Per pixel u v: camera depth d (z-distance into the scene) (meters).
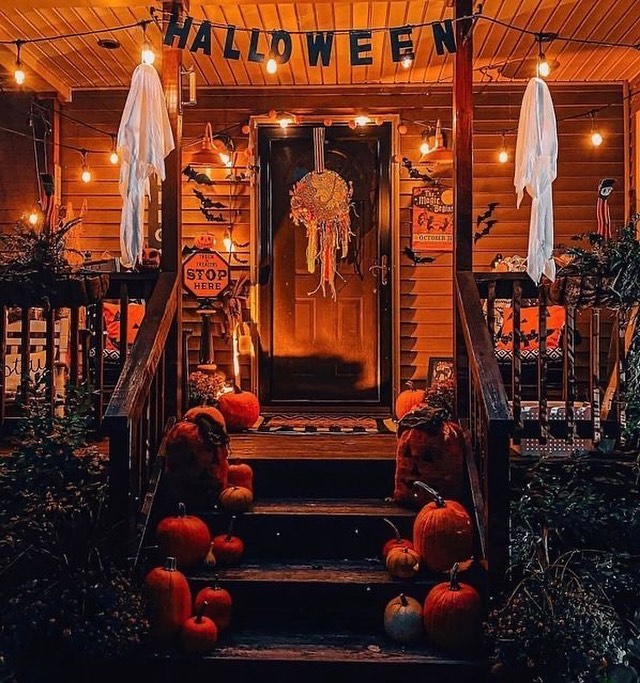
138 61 5.35
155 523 3.69
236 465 3.95
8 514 3.32
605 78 5.77
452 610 3.12
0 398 3.94
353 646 3.20
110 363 5.39
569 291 3.81
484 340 3.68
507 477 3.25
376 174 5.92
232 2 4.17
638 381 3.66
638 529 3.35
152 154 3.73
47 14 4.52
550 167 3.81
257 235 5.92
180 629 3.18
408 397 5.04
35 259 3.81
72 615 2.99
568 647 2.89
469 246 4.05
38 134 5.93
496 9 4.51
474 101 5.90
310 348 5.93
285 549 3.72
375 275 5.91
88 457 3.60
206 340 5.53
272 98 5.92
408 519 3.67
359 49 3.65
